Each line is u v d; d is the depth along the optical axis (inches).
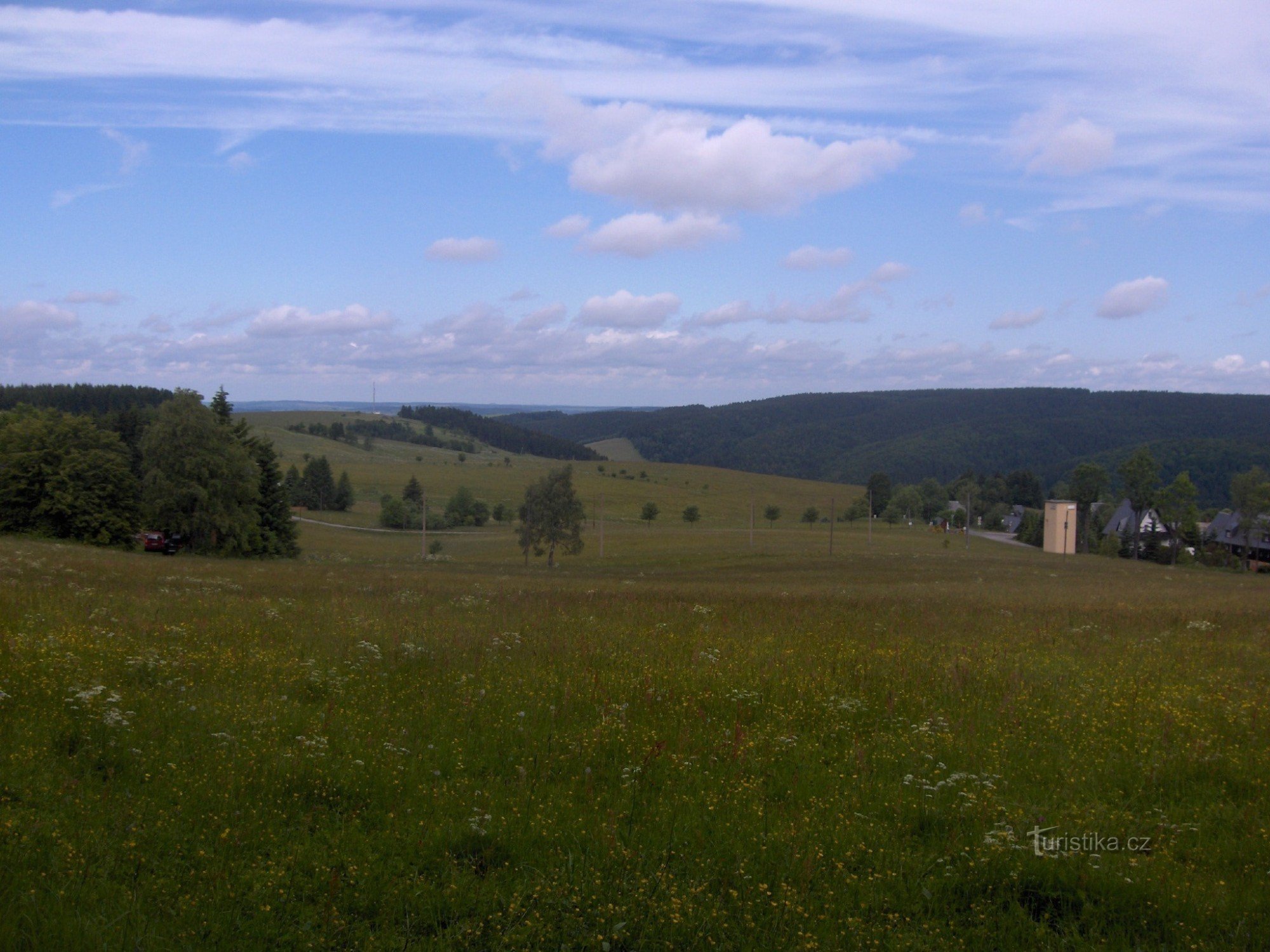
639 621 719.7
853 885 224.7
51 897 194.4
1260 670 523.8
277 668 433.7
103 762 281.4
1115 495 6013.8
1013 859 238.2
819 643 589.3
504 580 1612.9
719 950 194.1
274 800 262.7
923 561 2706.7
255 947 186.2
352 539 4165.8
